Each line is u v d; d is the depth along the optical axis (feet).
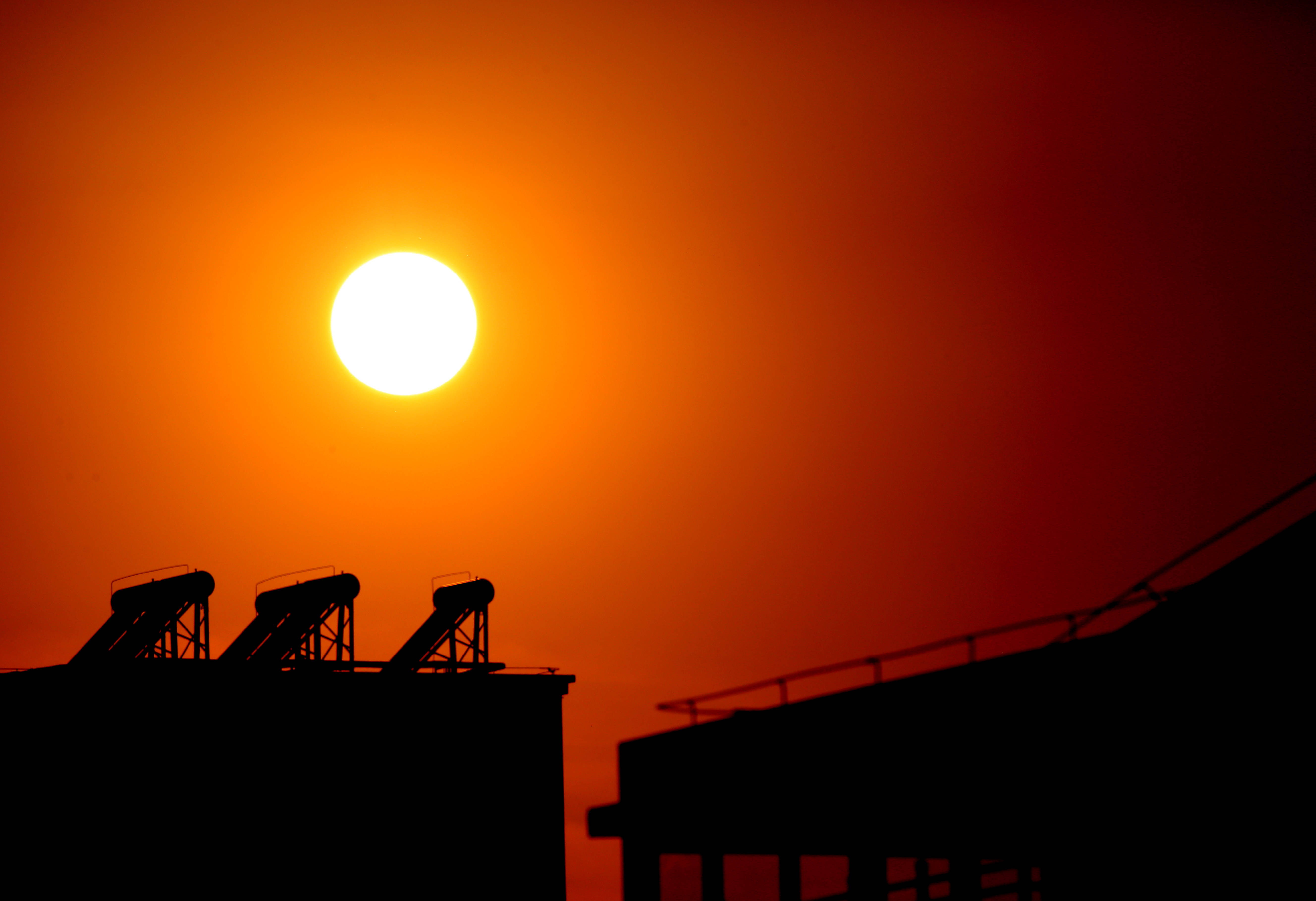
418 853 371.97
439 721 385.70
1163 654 264.72
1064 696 282.56
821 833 347.15
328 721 371.15
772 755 370.73
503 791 389.80
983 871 309.42
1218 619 256.73
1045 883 281.95
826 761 348.79
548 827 395.34
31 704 343.05
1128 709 269.03
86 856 338.54
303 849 358.84
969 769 303.48
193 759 353.72
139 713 351.87
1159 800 260.01
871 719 335.47
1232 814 247.09
